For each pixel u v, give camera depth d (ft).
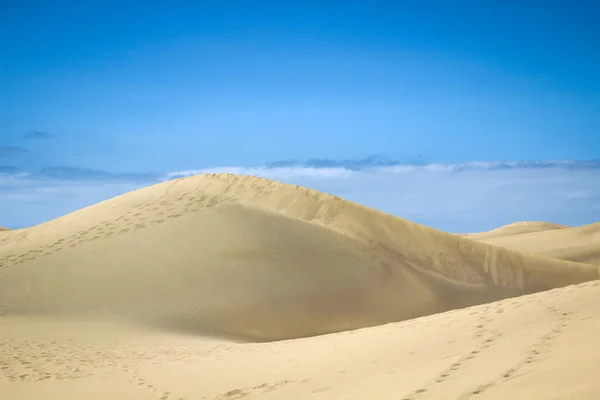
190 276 83.41
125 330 66.90
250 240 92.89
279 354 43.34
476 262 99.86
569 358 22.43
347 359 35.96
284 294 80.79
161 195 114.01
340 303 81.51
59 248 94.94
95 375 42.73
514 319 34.71
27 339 59.72
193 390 35.45
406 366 30.14
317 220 101.19
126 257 88.84
